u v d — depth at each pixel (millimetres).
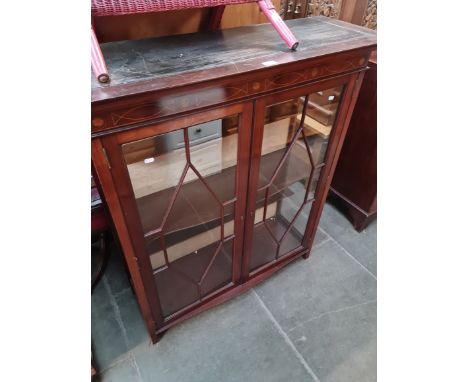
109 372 1045
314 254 1461
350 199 1564
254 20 1020
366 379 1047
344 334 1165
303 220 1251
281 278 1353
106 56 677
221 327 1176
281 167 959
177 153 705
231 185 866
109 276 1331
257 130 770
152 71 611
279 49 740
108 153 596
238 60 673
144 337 1137
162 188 754
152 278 911
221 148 763
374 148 1343
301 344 1133
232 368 1065
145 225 796
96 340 1124
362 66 847
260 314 1221
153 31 867
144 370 1053
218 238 994
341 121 949
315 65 742
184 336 1145
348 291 1309
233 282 1192
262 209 1064
